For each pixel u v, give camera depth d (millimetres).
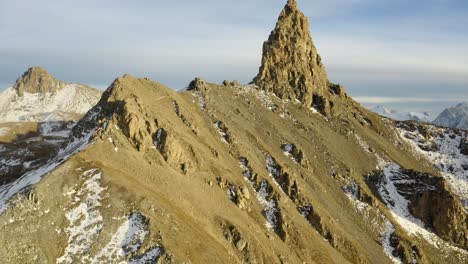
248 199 103188
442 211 136000
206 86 151875
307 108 170375
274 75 175750
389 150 167250
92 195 75188
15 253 65562
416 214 139000
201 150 106438
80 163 81000
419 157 175000
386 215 132000
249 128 141875
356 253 110250
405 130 188875
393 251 120188
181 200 84938
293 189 118375
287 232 101750
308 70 184000
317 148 148375
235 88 163250
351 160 151625
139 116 94938
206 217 86250
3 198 82062
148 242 68750
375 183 146125
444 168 174000
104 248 68125
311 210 113938
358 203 131875
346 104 186250
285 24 186875
